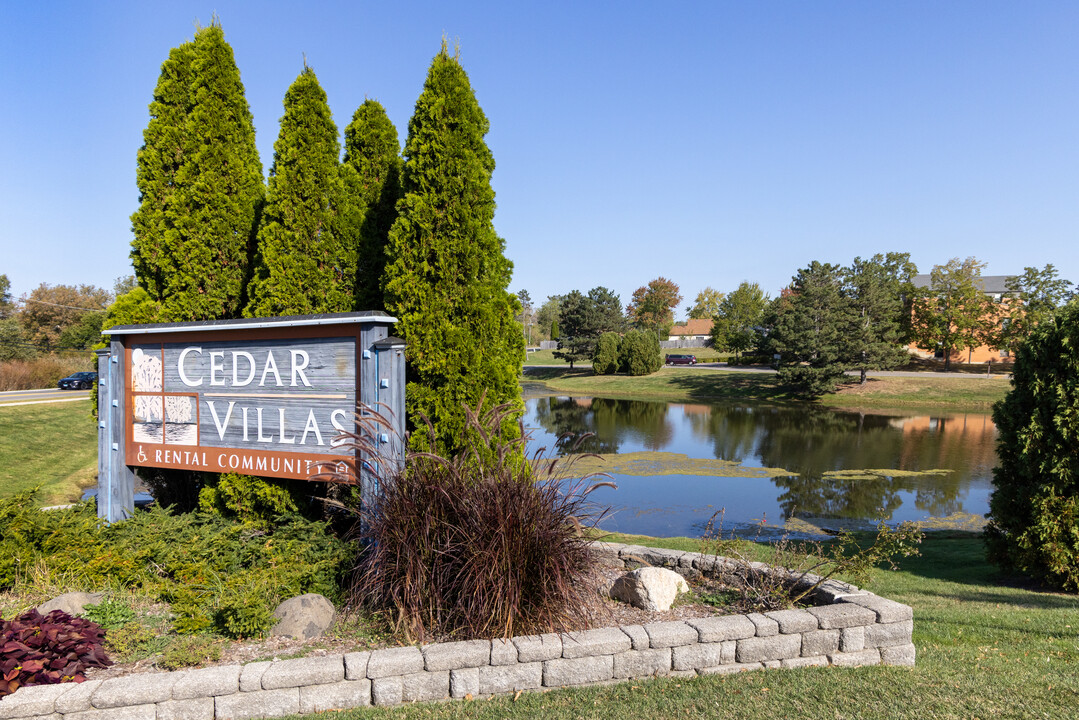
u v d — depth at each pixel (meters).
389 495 3.92
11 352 35.94
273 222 5.89
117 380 5.80
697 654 3.44
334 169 6.13
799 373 34.28
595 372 49.22
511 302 5.83
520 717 2.90
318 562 4.35
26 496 5.31
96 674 3.24
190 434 5.57
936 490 13.98
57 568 4.53
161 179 6.67
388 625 3.78
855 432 23.58
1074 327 6.48
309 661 3.13
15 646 3.02
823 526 10.91
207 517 5.55
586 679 3.29
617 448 19.84
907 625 3.72
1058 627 4.81
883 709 2.97
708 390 38.22
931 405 31.45
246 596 3.73
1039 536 6.57
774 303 50.56
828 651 3.62
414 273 5.33
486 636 3.46
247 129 6.85
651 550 5.36
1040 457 6.71
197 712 2.96
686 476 15.55
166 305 6.49
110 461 5.79
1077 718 2.88
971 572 7.57
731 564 4.81
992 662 3.78
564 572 3.62
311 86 5.97
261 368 5.25
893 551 4.54
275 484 5.43
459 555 3.65
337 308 6.16
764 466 16.89
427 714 2.96
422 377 5.39
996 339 40.91
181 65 6.65
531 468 4.04
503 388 5.37
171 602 4.17
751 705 3.01
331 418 4.96
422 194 5.35
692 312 82.31
